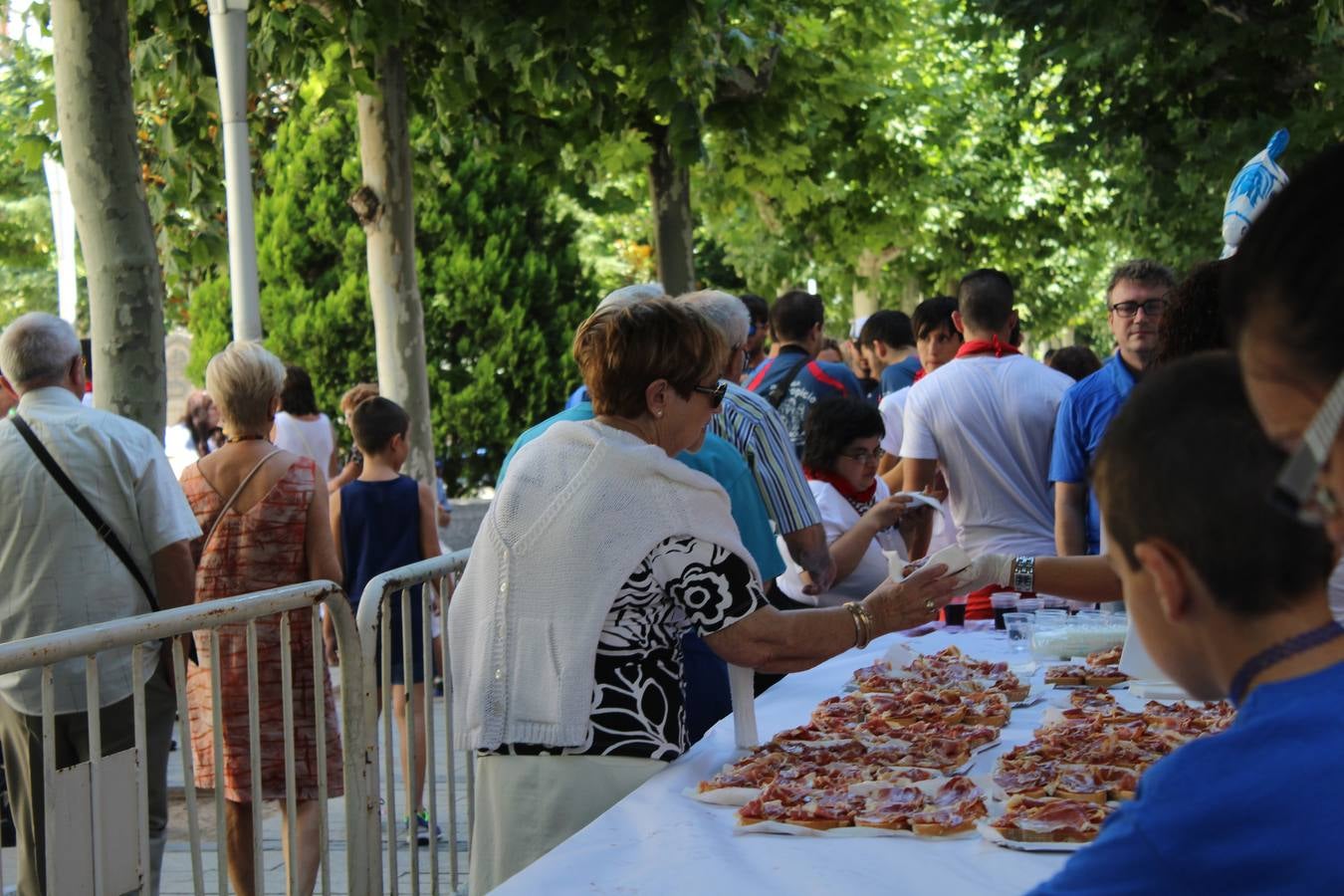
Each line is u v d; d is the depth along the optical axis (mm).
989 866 2275
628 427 3057
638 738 2928
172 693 4344
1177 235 14594
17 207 29172
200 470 4805
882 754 2900
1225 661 1298
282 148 14625
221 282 15156
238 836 4574
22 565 4082
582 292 15336
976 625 4668
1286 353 1115
